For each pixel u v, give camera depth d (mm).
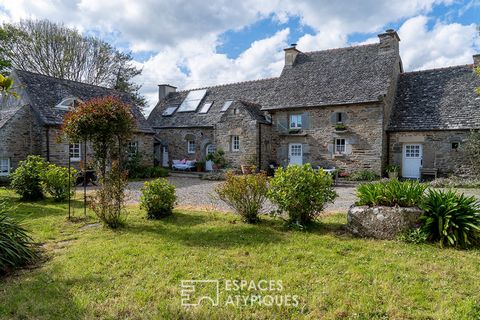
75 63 28141
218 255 4980
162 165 23516
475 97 15234
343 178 16375
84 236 6160
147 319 3227
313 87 18281
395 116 16672
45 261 4895
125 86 31125
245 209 7035
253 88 22594
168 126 23031
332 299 3600
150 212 7508
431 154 15445
